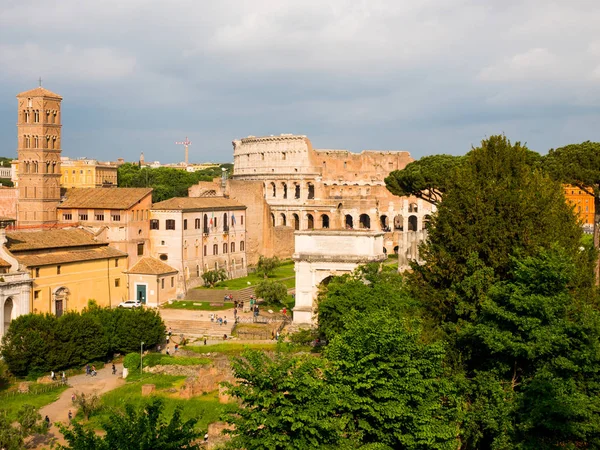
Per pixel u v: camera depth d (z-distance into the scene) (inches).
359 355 2427.4
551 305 2610.7
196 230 6806.1
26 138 6574.8
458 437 2696.9
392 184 6953.7
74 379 4343.0
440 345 2516.0
